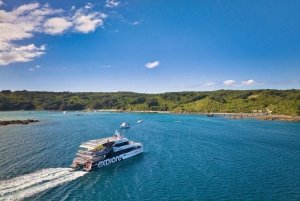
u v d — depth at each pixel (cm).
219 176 5138
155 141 9138
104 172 5284
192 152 7312
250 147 8131
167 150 7562
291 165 5988
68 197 3934
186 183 4719
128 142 6756
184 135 10744
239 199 4019
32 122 15625
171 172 5378
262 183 4744
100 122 16238
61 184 4469
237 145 8469
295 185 4653
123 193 4197
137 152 6919
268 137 10331
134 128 13250
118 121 17225
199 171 5466
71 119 18512
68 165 5606
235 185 4631
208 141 9238
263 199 4028
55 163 5734
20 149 7175
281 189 4453
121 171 5397
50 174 4962
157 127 13838
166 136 10406
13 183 4397
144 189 4394
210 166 5862
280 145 8512
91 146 5806
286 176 5162
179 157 6694
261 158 6650
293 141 9344
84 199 3894
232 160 6425
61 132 10938
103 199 3928
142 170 5494
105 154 5856
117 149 6200
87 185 4506
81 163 5381
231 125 15100
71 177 4853
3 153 6650
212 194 4209
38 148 7331
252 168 5725
